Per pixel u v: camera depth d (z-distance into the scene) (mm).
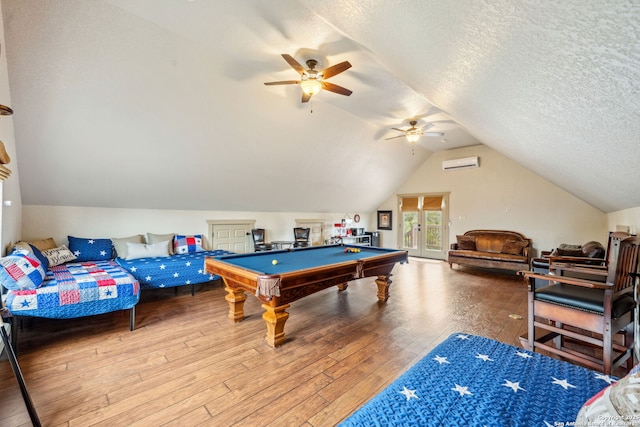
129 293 2994
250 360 2402
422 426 987
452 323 3230
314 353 2529
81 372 2205
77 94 2961
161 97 3344
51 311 2641
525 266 5500
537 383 1234
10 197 2975
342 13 1674
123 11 2455
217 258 3482
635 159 1682
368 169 6844
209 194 5301
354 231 8406
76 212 4359
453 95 2180
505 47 1078
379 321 3289
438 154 7734
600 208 5199
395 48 1803
